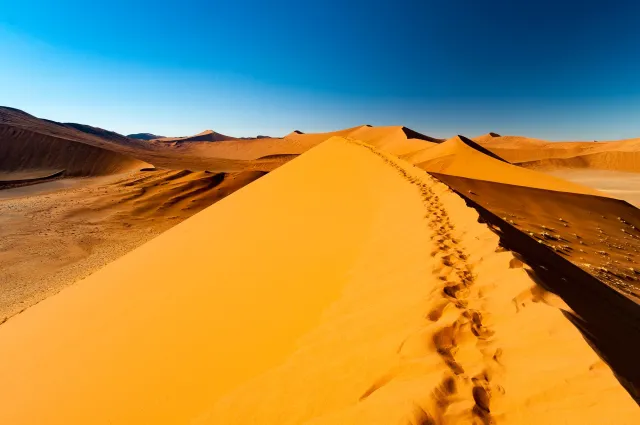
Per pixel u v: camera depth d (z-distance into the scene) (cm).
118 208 3750
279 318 529
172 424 381
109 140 13312
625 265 1331
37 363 652
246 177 5038
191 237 1209
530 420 234
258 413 323
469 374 279
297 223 1025
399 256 580
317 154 2228
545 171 9006
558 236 1567
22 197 4578
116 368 528
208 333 545
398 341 332
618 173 8419
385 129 9950
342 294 527
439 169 4109
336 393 305
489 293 398
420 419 238
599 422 216
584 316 364
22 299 1850
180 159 10219
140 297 791
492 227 622
